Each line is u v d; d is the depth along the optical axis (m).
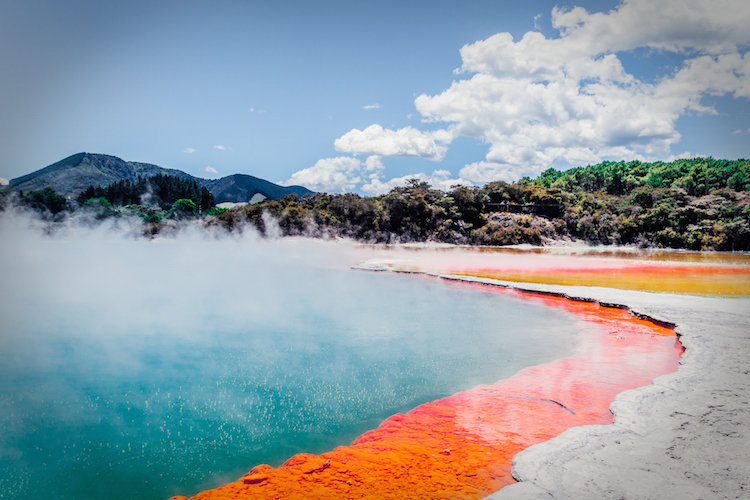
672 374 10.86
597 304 22.62
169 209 105.25
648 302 21.48
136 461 8.51
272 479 7.10
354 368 14.24
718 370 11.15
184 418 10.58
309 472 7.32
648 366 13.05
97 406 11.37
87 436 9.65
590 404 10.11
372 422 10.18
